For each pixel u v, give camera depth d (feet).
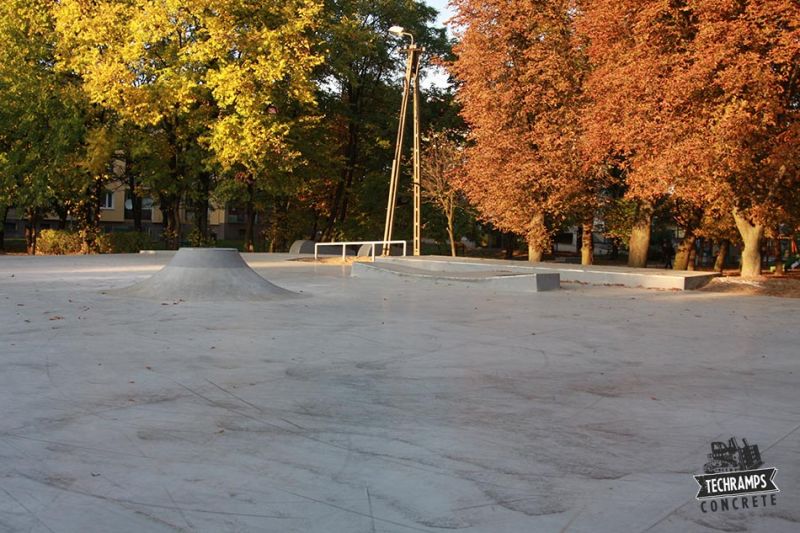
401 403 18.19
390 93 134.51
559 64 79.15
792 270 145.28
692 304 46.11
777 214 66.95
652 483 12.57
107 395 18.42
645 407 18.11
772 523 10.91
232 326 31.37
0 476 12.51
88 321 31.94
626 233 101.91
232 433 15.28
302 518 10.85
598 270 64.34
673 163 58.13
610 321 36.14
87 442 14.47
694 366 23.94
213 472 12.84
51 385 19.42
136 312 35.50
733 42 52.85
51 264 73.00
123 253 105.91
